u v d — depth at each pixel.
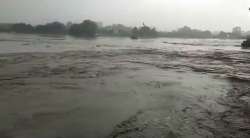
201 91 11.81
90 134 6.65
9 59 21.78
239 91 12.01
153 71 17.89
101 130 6.92
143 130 6.97
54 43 53.09
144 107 9.05
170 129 7.07
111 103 9.43
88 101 9.59
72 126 7.13
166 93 11.19
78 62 21.72
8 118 7.57
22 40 59.12
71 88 11.63
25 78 13.62
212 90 12.09
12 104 8.95
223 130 7.12
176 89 12.05
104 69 18.02
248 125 7.56
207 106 9.39
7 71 15.66
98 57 27.16
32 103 9.12
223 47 63.94
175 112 8.58
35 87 11.58
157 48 50.00
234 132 7.02
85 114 8.13
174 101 9.95
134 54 33.22
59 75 14.85
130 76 15.39
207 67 21.27
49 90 11.10
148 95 10.77
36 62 20.48
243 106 9.52
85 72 16.31
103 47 46.50
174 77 15.49
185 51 43.12
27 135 6.46
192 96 10.81
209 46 67.94
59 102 9.34
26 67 17.52
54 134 6.57
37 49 34.69
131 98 10.22
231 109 9.10
